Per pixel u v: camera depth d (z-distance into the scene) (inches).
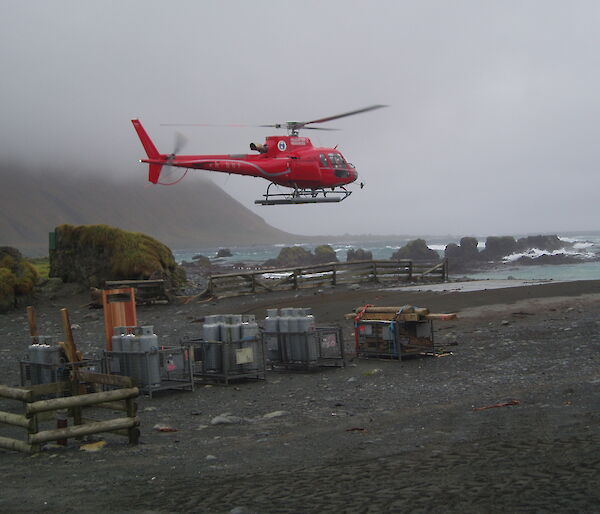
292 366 653.3
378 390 531.5
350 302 1095.0
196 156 1171.9
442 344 723.4
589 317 808.9
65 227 1448.1
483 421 395.5
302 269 1385.3
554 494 255.3
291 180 1191.6
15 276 1305.4
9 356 788.6
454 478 285.3
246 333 604.1
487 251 3907.5
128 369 561.3
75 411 404.2
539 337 712.4
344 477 300.7
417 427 397.1
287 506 265.4
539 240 4067.4
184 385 569.3
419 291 1167.6
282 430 418.3
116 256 1375.5
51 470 343.9
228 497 282.4
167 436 417.7
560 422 371.9
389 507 256.2
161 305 1264.8
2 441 386.0
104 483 315.6
